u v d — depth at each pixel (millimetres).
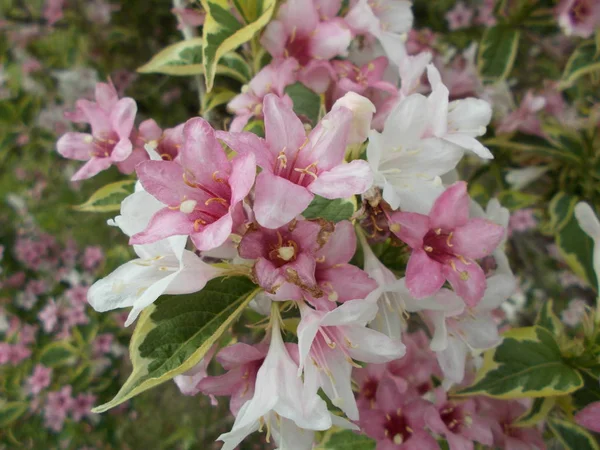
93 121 179
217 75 230
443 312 137
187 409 448
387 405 167
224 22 167
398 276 155
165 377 117
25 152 453
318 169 117
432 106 143
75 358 396
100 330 406
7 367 391
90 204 194
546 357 180
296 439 128
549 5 307
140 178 112
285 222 104
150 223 111
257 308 150
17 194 469
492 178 332
